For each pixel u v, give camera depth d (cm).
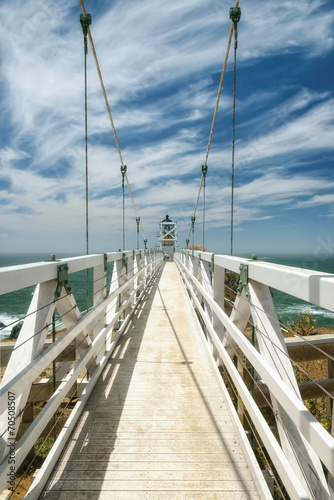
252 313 173
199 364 324
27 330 152
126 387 272
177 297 716
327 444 87
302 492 108
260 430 149
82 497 155
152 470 173
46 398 383
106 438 201
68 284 187
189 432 209
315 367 724
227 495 157
